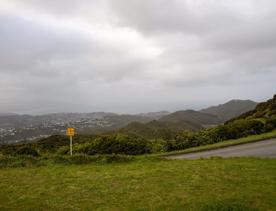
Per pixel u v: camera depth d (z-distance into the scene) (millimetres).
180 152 23109
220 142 26797
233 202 7828
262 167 12328
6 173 13164
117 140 27562
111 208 8047
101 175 12203
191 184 10117
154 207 7945
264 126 29516
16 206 8406
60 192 9781
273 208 7496
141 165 14539
